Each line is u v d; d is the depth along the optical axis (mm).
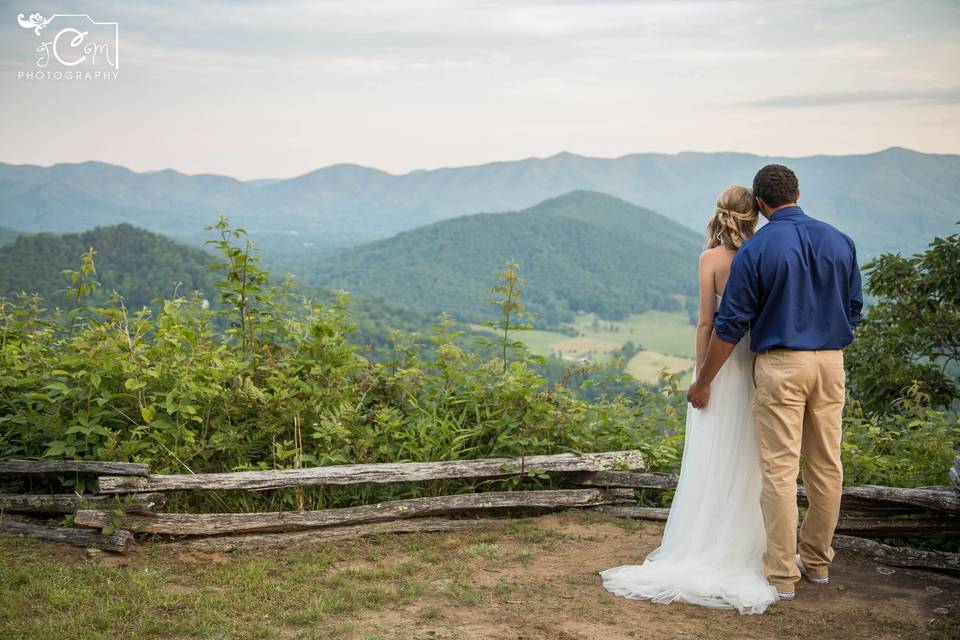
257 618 3506
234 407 5211
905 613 3668
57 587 3703
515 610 3646
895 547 4363
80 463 4508
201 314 5832
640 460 5379
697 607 3754
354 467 4805
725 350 3855
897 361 11859
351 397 5621
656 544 4676
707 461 4102
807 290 3713
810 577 4074
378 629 3391
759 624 3543
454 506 4961
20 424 4941
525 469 5164
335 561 4324
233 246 5789
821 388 3789
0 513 4535
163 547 4371
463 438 5301
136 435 5012
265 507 4898
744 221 4105
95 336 5105
